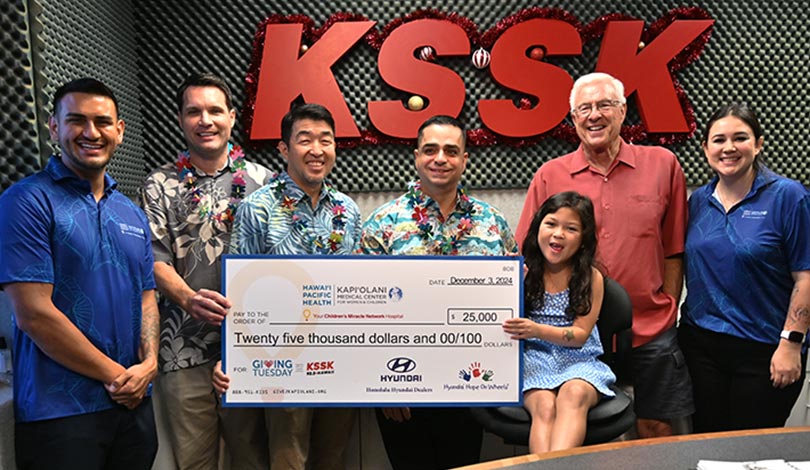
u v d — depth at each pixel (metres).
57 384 1.65
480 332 1.99
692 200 2.41
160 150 2.99
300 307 1.96
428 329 1.98
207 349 2.16
